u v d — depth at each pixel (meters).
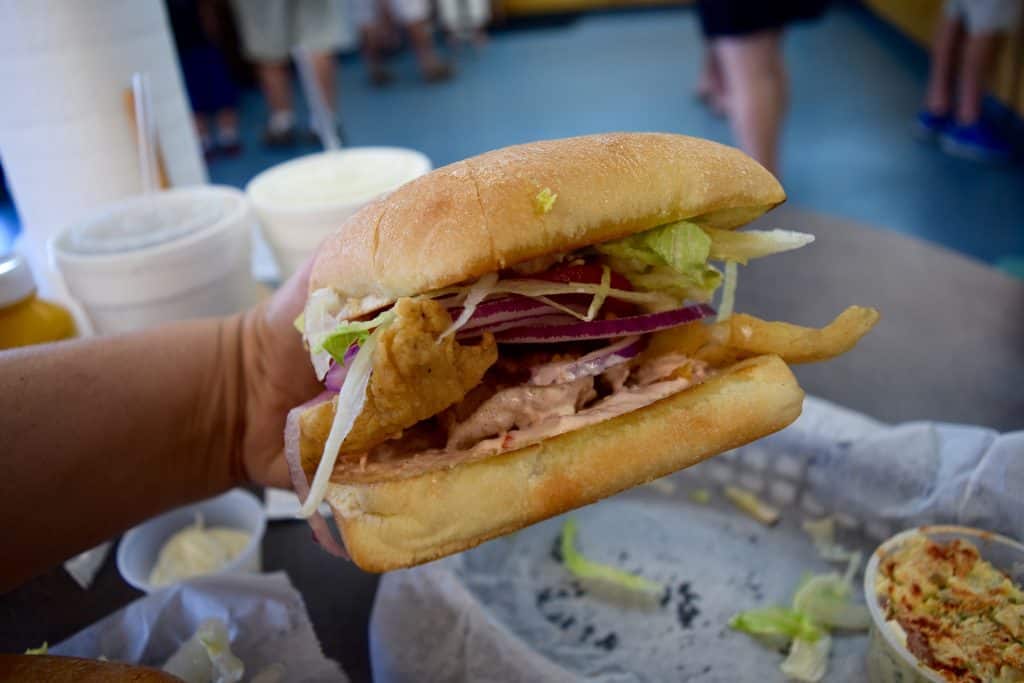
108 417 0.31
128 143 0.47
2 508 0.28
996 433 0.33
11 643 0.32
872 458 0.35
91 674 0.23
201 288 0.39
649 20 2.63
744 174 0.25
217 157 1.55
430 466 0.24
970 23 1.22
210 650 0.28
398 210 0.24
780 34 0.88
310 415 0.26
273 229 0.43
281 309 0.33
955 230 1.04
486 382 0.26
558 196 0.23
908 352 0.44
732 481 0.39
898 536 0.31
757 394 0.25
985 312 0.47
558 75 2.00
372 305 0.25
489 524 0.24
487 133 1.59
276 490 0.39
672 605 0.34
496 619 0.30
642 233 0.25
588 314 0.25
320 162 0.48
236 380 0.35
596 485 0.24
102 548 0.36
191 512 0.38
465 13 2.41
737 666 0.31
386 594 0.31
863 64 1.81
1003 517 0.31
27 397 0.29
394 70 2.23
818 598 0.32
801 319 0.47
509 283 0.25
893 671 0.28
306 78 0.48
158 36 0.48
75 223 0.41
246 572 0.34
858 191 1.18
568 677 0.27
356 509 0.24
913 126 1.41
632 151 0.24
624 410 0.25
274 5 1.37
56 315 0.39
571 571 0.36
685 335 0.27
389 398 0.23
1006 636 0.27
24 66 0.43
